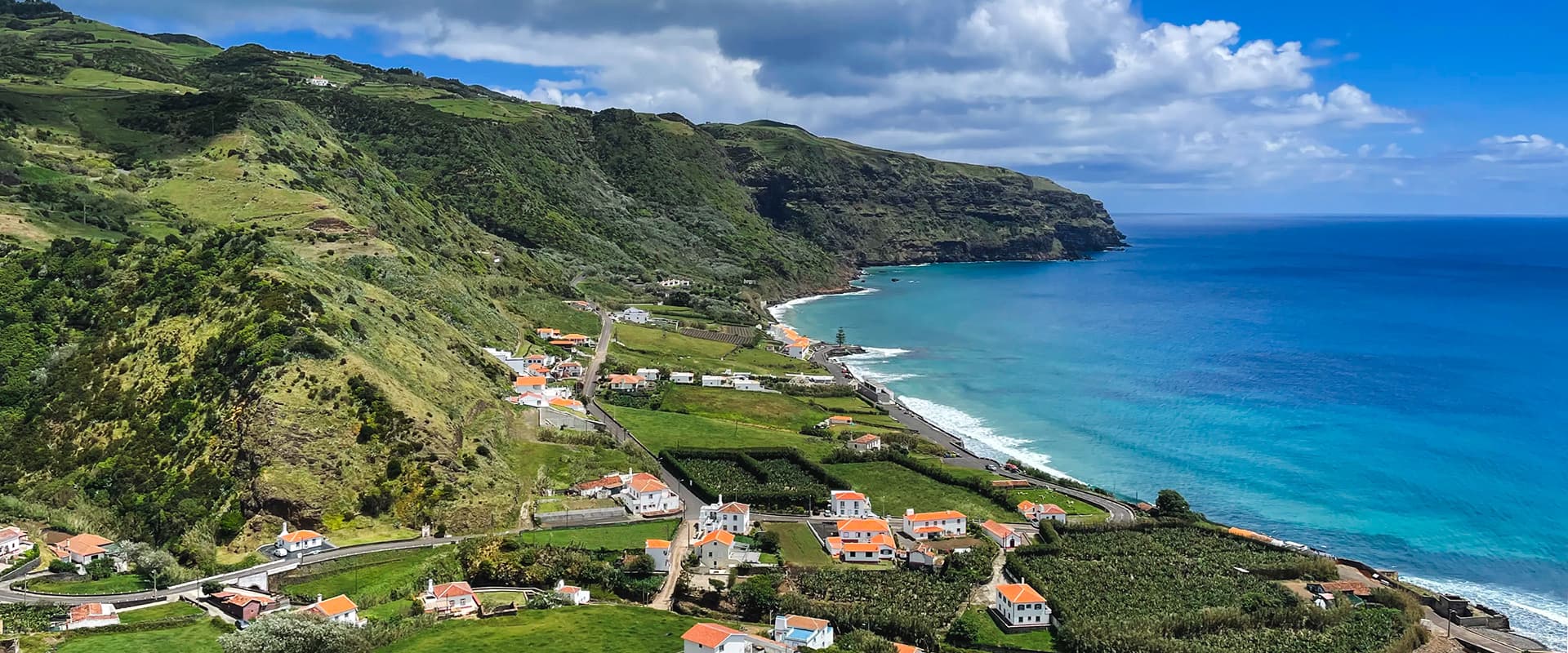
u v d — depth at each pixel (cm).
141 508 14825
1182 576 14738
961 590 14062
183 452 15725
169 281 19650
